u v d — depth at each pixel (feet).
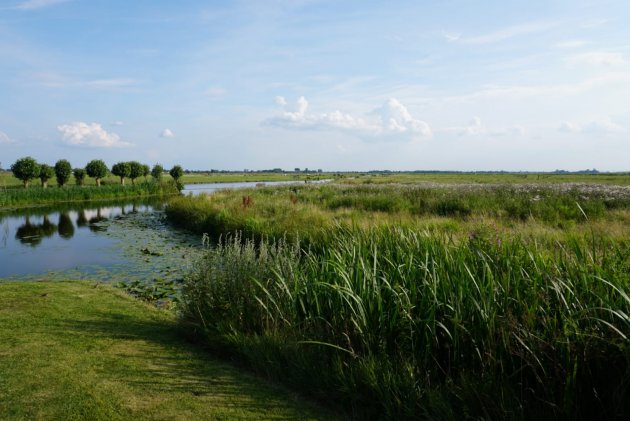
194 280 16.53
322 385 10.71
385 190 77.36
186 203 64.64
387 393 9.57
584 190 56.80
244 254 16.35
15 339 14.58
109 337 14.98
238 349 12.96
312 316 13.32
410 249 13.88
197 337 14.80
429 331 11.05
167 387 11.16
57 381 11.37
